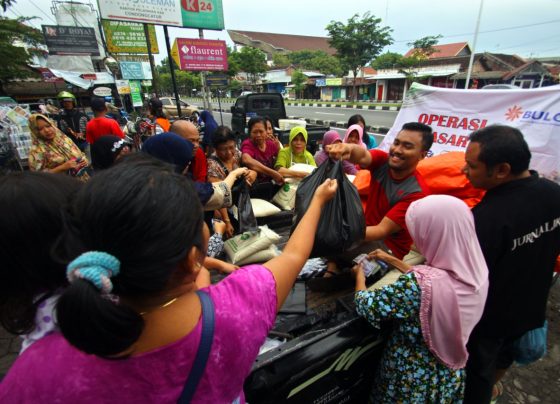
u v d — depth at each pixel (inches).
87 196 19.0
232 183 79.7
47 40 596.1
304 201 59.6
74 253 19.1
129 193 18.4
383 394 53.7
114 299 18.0
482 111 113.3
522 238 50.7
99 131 184.5
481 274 46.4
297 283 65.8
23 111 223.6
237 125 361.4
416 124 68.6
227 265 63.3
